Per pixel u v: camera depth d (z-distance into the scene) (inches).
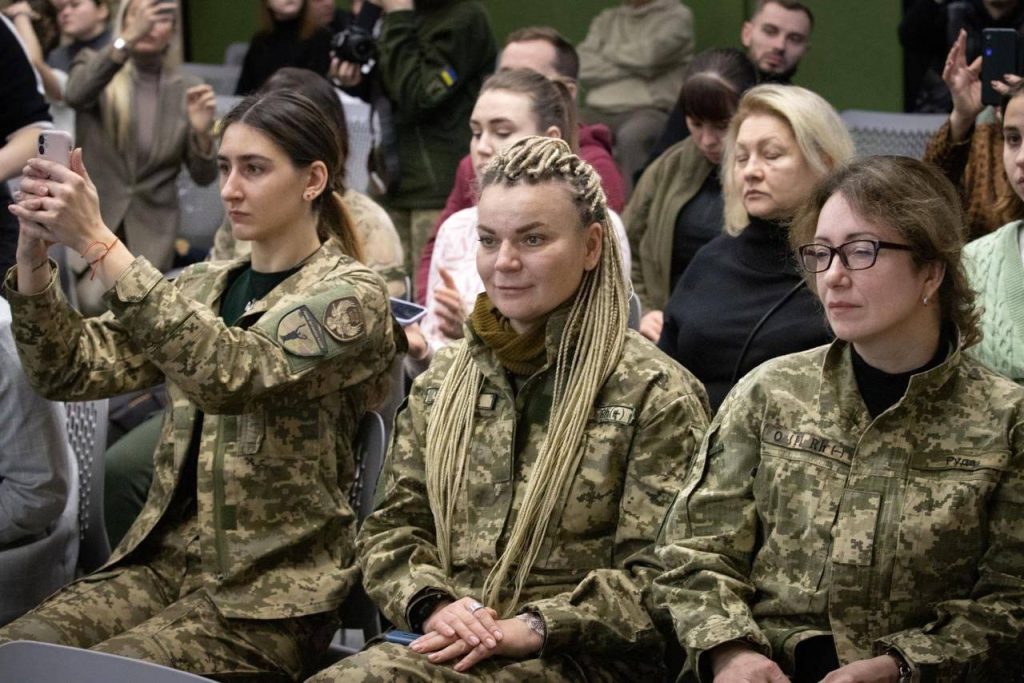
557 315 142.5
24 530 168.9
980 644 123.0
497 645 132.8
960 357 129.3
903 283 126.3
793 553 130.9
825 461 130.8
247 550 157.6
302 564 160.1
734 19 390.3
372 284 164.6
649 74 358.0
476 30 287.1
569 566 140.7
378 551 147.0
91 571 186.1
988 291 156.1
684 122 281.9
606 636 134.7
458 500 145.6
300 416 160.7
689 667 132.8
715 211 240.2
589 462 140.9
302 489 160.1
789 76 289.6
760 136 183.6
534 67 262.7
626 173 355.3
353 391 166.6
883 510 127.5
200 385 149.4
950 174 206.1
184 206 319.3
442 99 281.7
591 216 142.5
